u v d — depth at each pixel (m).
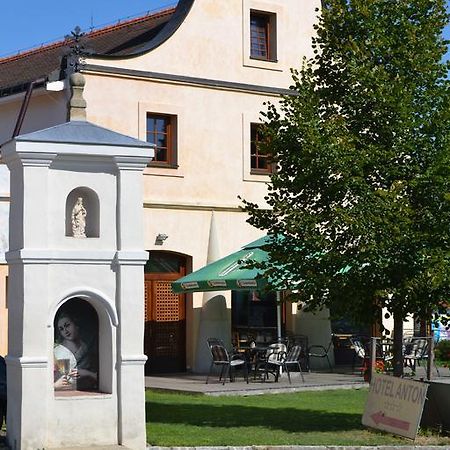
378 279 15.27
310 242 15.18
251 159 27.80
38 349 13.77
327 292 15.45
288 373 22.91
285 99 15.89
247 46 27.80
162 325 26.16
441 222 15.00
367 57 15.66
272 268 15.81
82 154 14.05
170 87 26.30
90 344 14.57
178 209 26.30
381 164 15.37
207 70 27.02
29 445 13.63
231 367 23.27
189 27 26.75
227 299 26.73
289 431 15.81
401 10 15.73
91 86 24.98
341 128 15.34
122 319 14.28
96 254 14.18
